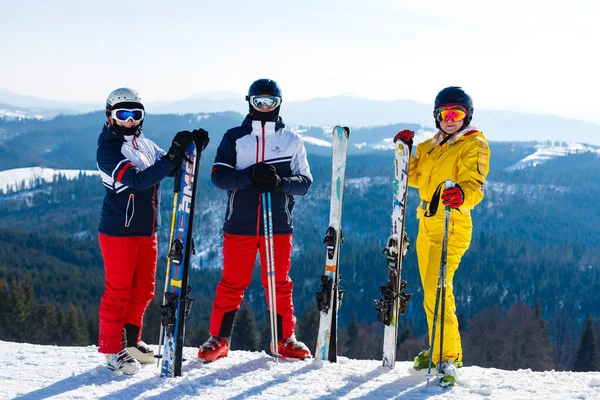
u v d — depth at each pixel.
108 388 3.03
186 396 2.90
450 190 2.98
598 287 118.62
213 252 160.38
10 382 3.14
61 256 125.19
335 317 3.64
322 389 3.01
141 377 3.24
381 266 120.06
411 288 91.25
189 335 52.44
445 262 3.03
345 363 3.62
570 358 73.50
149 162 3.44
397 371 3.39
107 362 3.34
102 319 3.31
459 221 3.23
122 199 3.29
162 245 102.44
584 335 51.06
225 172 3.51
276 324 3.58
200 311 82.62
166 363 3.21
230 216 3.60
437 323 3.23
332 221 3.63
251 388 3.03
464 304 114.50
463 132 3.26
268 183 3.39
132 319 3.51
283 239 3.63
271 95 3.52
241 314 47.59
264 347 47.69
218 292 3.69
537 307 52.94
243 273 3.63
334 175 3.62
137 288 3.49
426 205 3.37
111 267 3.30
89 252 129.25
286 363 3.57
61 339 60.88
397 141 3.39
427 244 3.36
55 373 3.32
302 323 46.66
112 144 3.30
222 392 2.97
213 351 3.58
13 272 102.88
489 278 125.69
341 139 3.60
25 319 59.56
